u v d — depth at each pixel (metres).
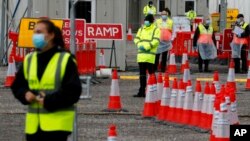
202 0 105.81
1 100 38.16
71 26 22.89
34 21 42.84
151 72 39.06
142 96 39.72
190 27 78.31
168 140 27.56
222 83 47.09
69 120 17.28
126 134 28.77
